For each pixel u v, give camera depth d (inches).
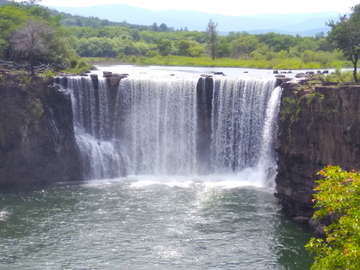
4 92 1996.8
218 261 1305.4
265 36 6127.0
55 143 2060.8
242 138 2102.6
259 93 2044.8
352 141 1480.1
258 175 2015.3
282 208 1676.9
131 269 1259.8
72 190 1902.1
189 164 2197.3
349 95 1470.2
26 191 1895.9
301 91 1676.9
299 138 1631.4
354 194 776.3
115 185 1980.8
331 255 752.3
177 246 1386.6
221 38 5841.5
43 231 1483.8
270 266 1284.4
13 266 1275.8
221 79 2113.7
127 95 2192.4
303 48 4975.4
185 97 2164.1
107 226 1517.0
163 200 1755.7
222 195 1818.4
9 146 2011.6
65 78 2132.1
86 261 1301.7
